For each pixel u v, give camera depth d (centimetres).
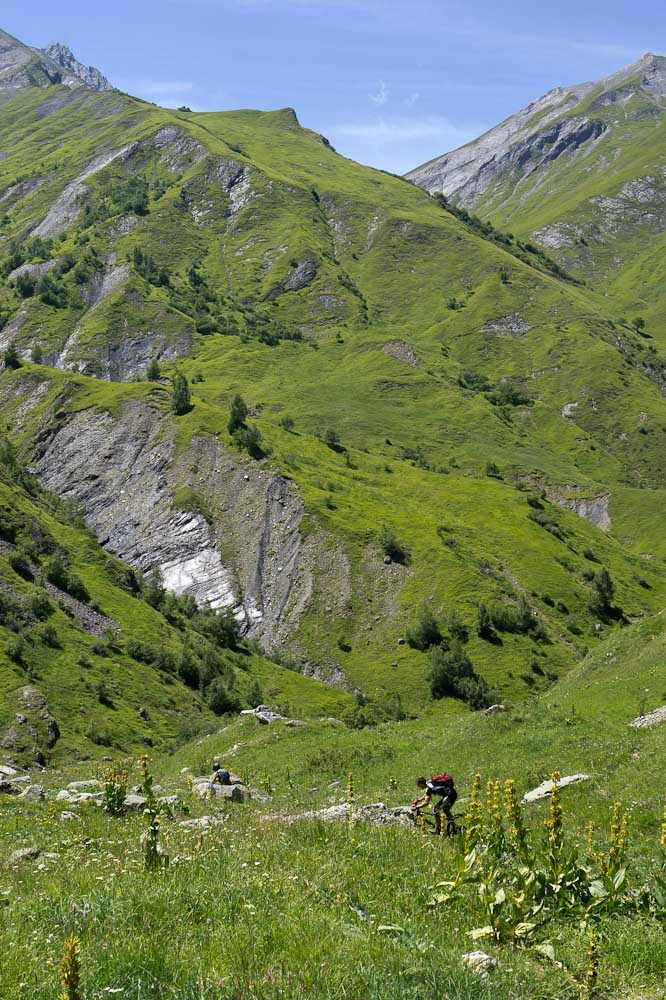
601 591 17375
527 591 17262
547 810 2117
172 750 9338
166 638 13150
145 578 18625
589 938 976
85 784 2681
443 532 18600
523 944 973
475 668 14775
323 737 4194
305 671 15462
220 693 11475
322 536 17950
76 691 9975
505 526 19738
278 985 749
